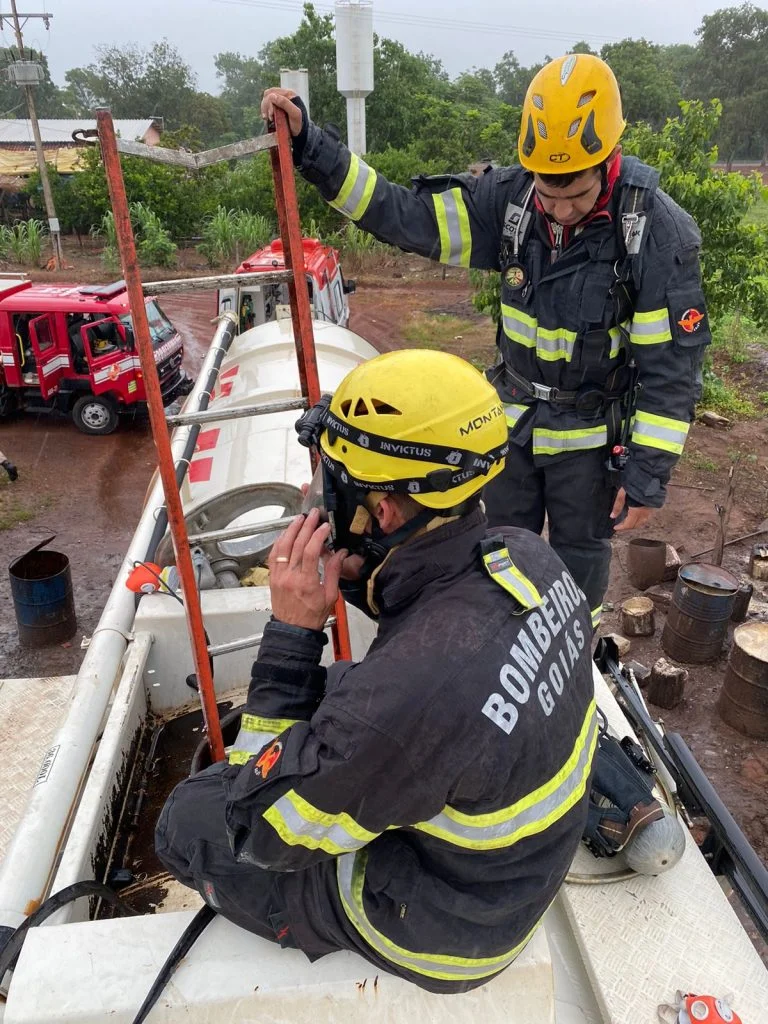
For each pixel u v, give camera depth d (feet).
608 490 8.20
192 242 83.66
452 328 52.65
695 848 7.23
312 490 5.32
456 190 7.82
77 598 23.66
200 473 15.79
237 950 5.25
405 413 4.25
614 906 6.54
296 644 4.56
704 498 27.40
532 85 6.73
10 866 6.45
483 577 4.46
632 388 7.75
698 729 17.12
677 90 159.12
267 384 18.35
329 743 3.98
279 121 6.31
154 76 226.99
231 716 8.32
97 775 7.54
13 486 30.94
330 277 30.94
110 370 34.30
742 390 38.45
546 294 7.47
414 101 109.70
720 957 6.15
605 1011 5.84
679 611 18.99
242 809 4.24
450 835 4.29
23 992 5.04
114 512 28.96
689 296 7.08
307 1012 4.99
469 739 3.95
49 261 73.51
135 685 8.86
